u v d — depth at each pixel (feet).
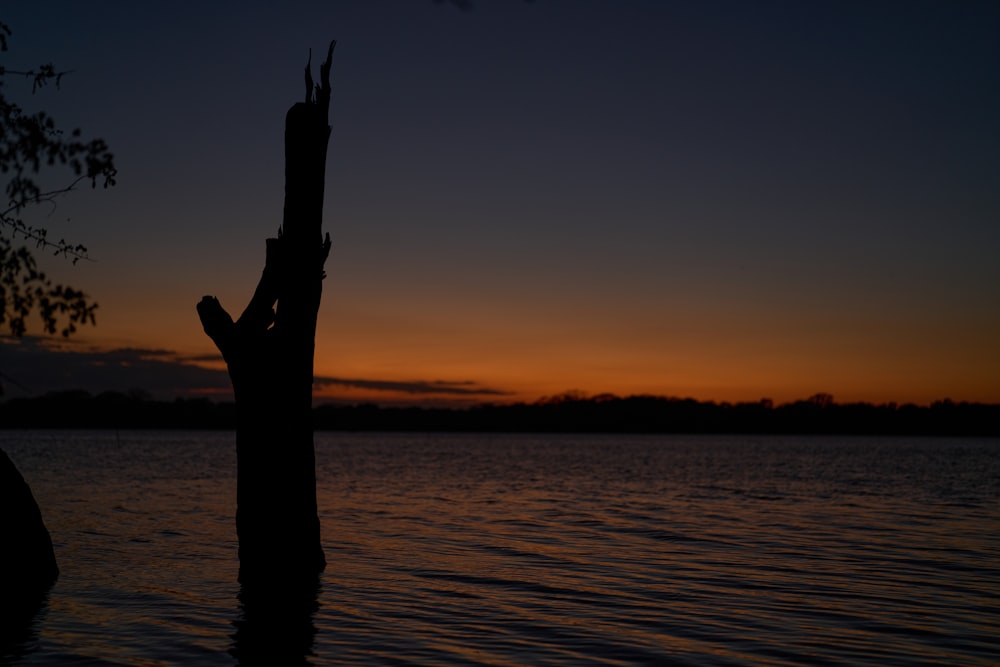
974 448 514.68
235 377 49.24
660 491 136.26
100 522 81.97
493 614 42.96
